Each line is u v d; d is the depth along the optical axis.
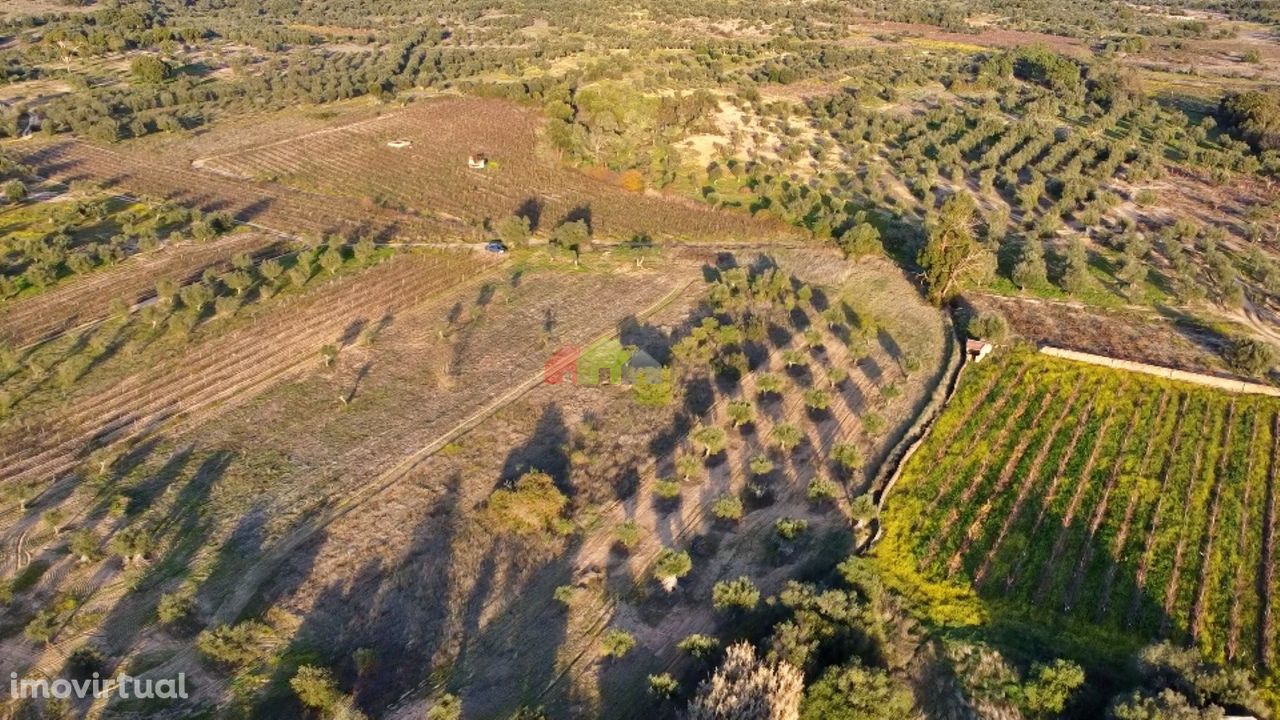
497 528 51.50
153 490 53.84
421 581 47.88
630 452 59.09
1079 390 64.75
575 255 89.00
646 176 112.31
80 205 95.00
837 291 82.12
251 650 42.88
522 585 48.03
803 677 40.00
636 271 86.88
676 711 39.78
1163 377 66.00
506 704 41.06
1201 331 74.00
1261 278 82.56
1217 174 107.44
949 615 45.88
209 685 41.28
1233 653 43.03
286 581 47.56
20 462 55.69
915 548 50.19
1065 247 89.81
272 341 71.50
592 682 42.34
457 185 109.75
